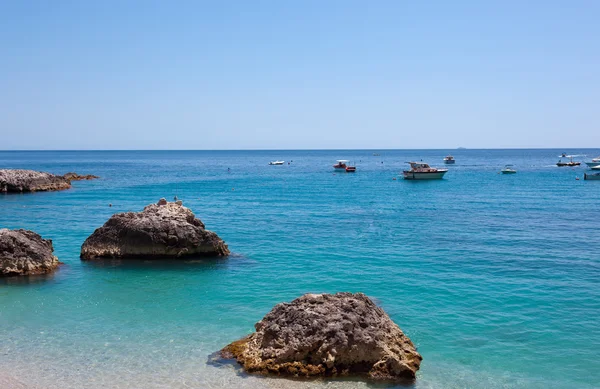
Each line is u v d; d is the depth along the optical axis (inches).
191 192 3673.7
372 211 2566.4
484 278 1223.5
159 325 921.5
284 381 695.7
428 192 3644.2
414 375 717.9
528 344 839.1
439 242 1686.8
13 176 3553.2
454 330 895.1
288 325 742.5
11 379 712.4
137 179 5083.7
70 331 893.2
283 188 4037.9
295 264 1376.7
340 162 6501.0
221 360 764.6
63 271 1289.4
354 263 1386.6
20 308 1014.4
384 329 751.7
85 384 697.6
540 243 1653.5
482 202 2955.2
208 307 1021.8
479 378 724.7
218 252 1454.2
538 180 4702.3
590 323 927.0
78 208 2674.7
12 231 1305.4
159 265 1352.1
